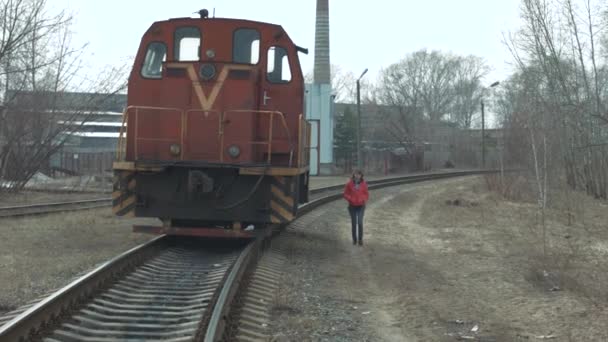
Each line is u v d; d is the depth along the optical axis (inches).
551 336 283.0
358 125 1567.4
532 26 1237.1
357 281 404.5
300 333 277.0
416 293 373.1
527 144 1181.1
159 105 467.5
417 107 3740.2
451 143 3516.2
